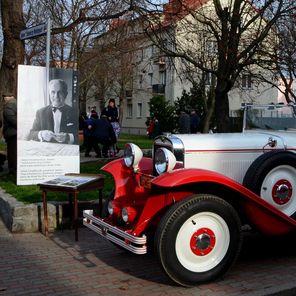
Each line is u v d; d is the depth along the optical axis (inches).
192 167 204.4
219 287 181.3
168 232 172.9
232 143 213.5
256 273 197.9
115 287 183.0
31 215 265.3
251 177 205.3
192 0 485.1
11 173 393.1
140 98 1996.8
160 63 561.9
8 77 436.8
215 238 183.0
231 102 1360.7
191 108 1243.8
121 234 183.9
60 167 345.1
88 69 1143.0
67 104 345.4
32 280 191.0
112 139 585.0
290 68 485.4
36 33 343.0
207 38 526.3
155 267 206.4
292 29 473.7
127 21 462.6
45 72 337.1
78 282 188.5
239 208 195.5
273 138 223.3
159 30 460.1
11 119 381.1
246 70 503.2
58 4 611.5
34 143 335.9
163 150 188.4
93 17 472.1
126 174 221.3
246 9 448.5
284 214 197.5
